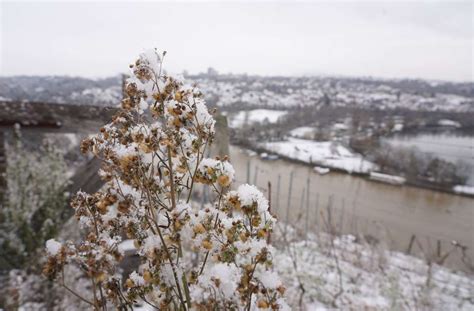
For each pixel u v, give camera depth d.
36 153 4.75
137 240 1.41
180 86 1.37
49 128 3.98
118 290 1.41
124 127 1.40
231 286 1.29
